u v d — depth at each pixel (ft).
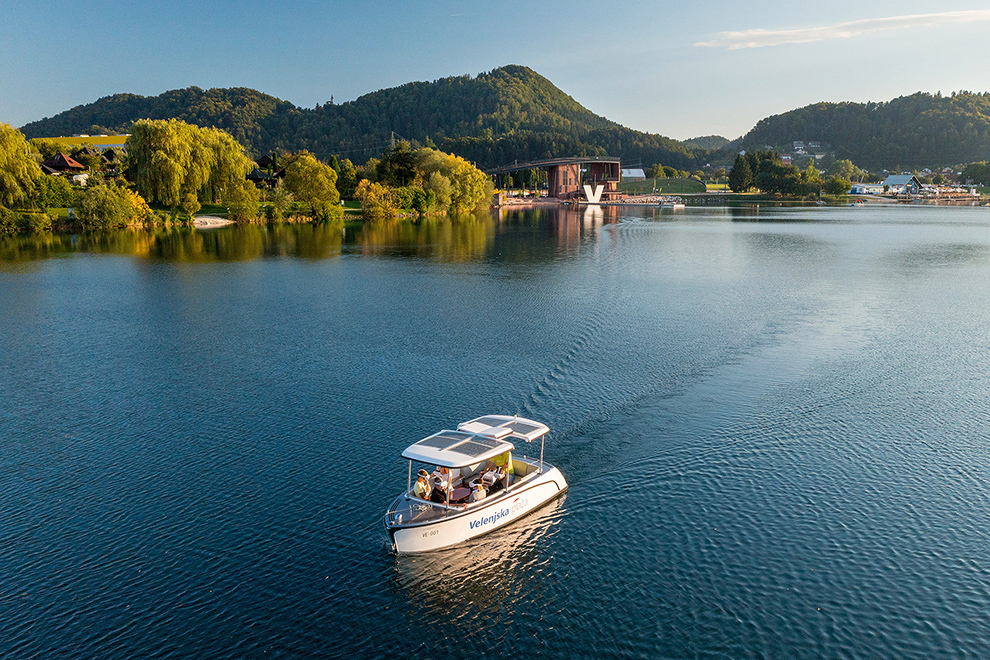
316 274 326.03
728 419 137.90
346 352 185.68
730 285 293.23
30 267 343.46
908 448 126.00
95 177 597.52
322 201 622.95
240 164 599.98
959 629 80.84
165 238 477.36
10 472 117.29
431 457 98.02
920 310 239.91
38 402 149.59
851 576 90.27
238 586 87.51
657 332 205.67
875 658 76.59
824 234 549.13
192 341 199.41
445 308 243.40
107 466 119.14
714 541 97.66
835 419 138.31
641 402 146.30
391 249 431.43
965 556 94.38
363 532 99.25
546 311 237.25
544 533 99.96
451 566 92.17
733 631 80.43
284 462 120.06
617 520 102.99
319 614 82.84
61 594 86.07
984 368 171.12
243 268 345.31
